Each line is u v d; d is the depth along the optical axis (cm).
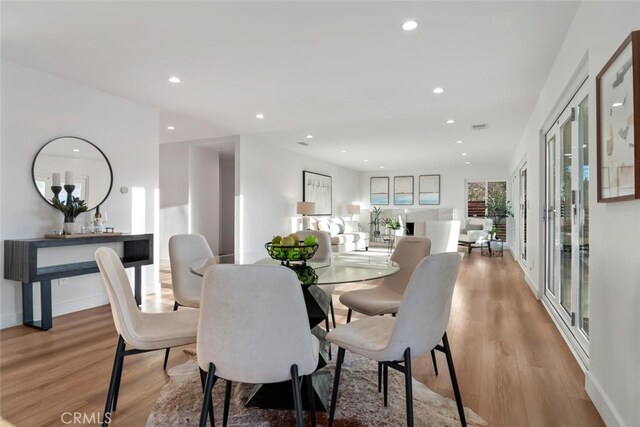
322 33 261
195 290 264
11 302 315
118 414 179
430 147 727
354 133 600
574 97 266
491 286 484
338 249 761
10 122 312
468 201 1034
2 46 281
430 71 330
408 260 255
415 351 150
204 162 711
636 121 137
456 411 183
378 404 189
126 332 159
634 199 142
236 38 268
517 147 705
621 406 158
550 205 374
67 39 269
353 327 177
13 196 315
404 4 224
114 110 397
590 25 203
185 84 363
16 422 172
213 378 136
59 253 342
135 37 266
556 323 320
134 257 401
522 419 178
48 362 240
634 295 146
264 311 128
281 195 742
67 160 353
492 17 239
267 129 571
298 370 135
